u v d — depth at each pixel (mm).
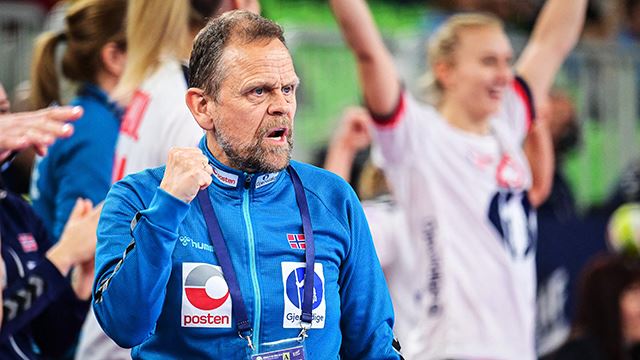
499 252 18500
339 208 10172
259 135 9461
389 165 18484
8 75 22594
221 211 9742
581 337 19094
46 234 14039
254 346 9508
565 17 19734
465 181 18547
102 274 9469
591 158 27281
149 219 9039
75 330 13945
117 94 14422
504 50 19016
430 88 20625
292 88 9672
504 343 18438
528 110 19594
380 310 10234
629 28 31656
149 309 9086
